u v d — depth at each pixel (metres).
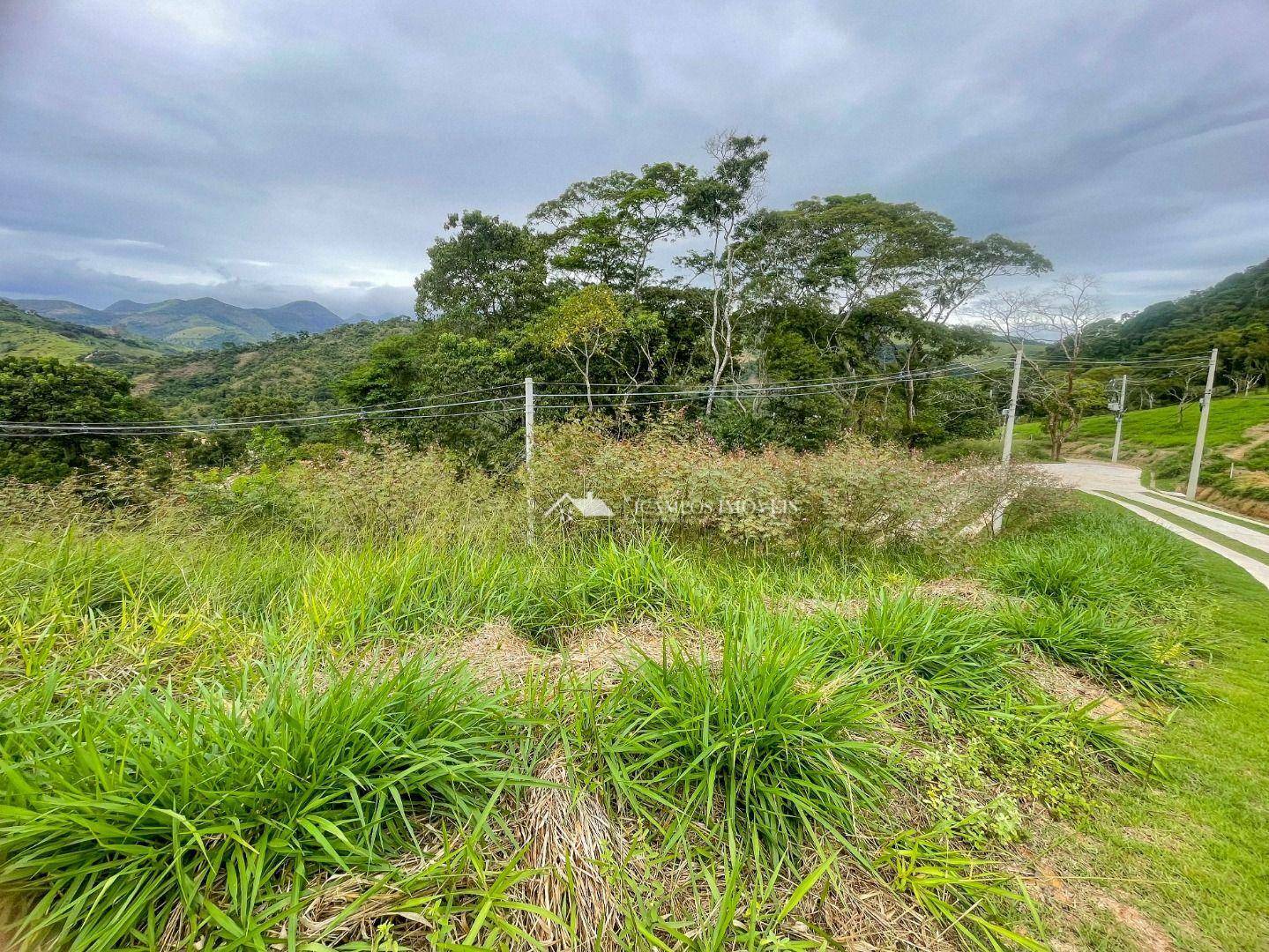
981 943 1.48
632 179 21.52
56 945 1.14
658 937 1.38
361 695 1.69
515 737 1.89
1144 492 18.75
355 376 22.42
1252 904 1.72
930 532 6.42
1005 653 3.14
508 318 21.70
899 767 2.11
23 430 17.67
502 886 1.31
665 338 20.78
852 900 1.58
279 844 1.29
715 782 1.83
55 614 2.48
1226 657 3.86
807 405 18.81
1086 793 2.24
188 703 1.81
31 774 1.37
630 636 2.97
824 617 3.10
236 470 7.25
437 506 5.51
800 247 21.48
